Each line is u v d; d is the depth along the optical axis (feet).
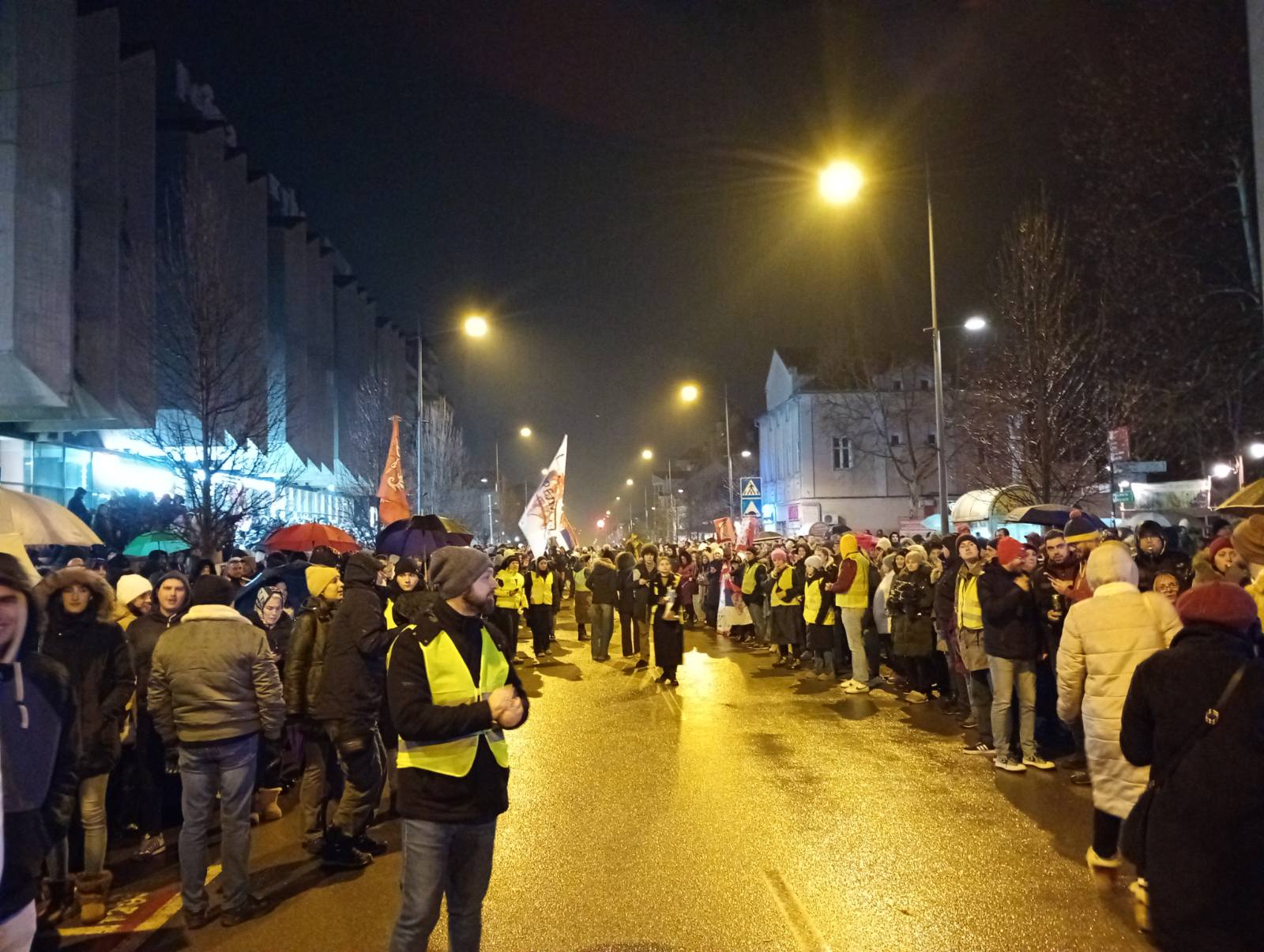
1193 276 70.23
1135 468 60.13
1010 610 29.32
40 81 61.36
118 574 40.65
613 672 54.08
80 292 68.69
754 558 69.92
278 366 117.70
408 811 13.34
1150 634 17.90
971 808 25.34
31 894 11.14
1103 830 18.20
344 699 21.86
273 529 79.77
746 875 20.65
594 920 18.40
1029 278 67.10
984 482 96.94
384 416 137.18
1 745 11.01
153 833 23.95
